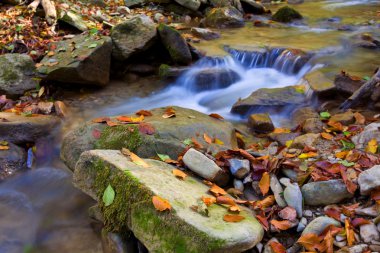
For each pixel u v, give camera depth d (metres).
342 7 4.75
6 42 2.82
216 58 2.92
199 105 2.57
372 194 1.32
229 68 2.84
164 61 2.98
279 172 1.51
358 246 1.16
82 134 1.73
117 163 1.38
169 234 1.17
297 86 2.40
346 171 1.44
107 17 3.62
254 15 4.40
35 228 1.54
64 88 2.62
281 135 1.92
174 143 1.63
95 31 2.93
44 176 1.85
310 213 1.34
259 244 1.25
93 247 1.42
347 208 1.31
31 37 2.90
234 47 3.14
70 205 1.64
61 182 1.79
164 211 1.19
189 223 1.15
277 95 2.32
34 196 1.72
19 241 1.48
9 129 1.95
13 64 2.50
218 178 1.48
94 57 2.54
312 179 1.43
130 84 2.79
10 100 2.39
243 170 1.50
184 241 1.14
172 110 1.94
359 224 1.23
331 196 1.35
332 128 1.88
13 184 1.80
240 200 1.40
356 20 4.02
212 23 3.89
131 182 1.29
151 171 1.39
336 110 2.16
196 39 3.34
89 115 2.37
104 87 2.71
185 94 2.71
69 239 1.47
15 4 3.35
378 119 1.95
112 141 1.67
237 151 1.58
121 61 2.79
